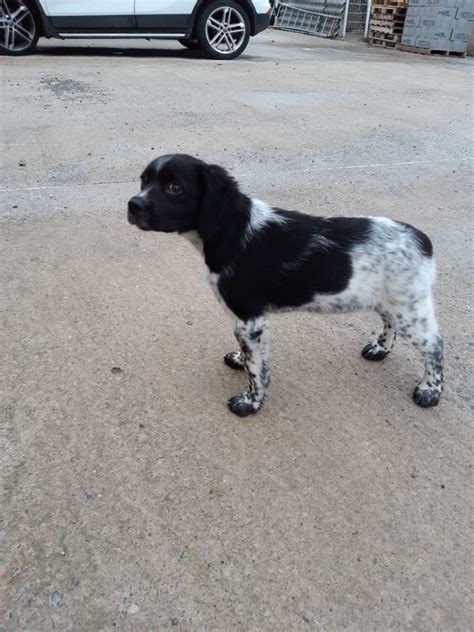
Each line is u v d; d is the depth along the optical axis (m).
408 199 2.80
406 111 4.35
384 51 7.87
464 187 2.99
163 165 1.34
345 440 1.40
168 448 1.35
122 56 5.90
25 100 4.00
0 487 1.22
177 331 1.79
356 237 1.40
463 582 1.07
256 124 3.80
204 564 1.08
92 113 3.82
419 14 7.61
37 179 2.81
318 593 1.04
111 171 2.94
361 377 1.64
